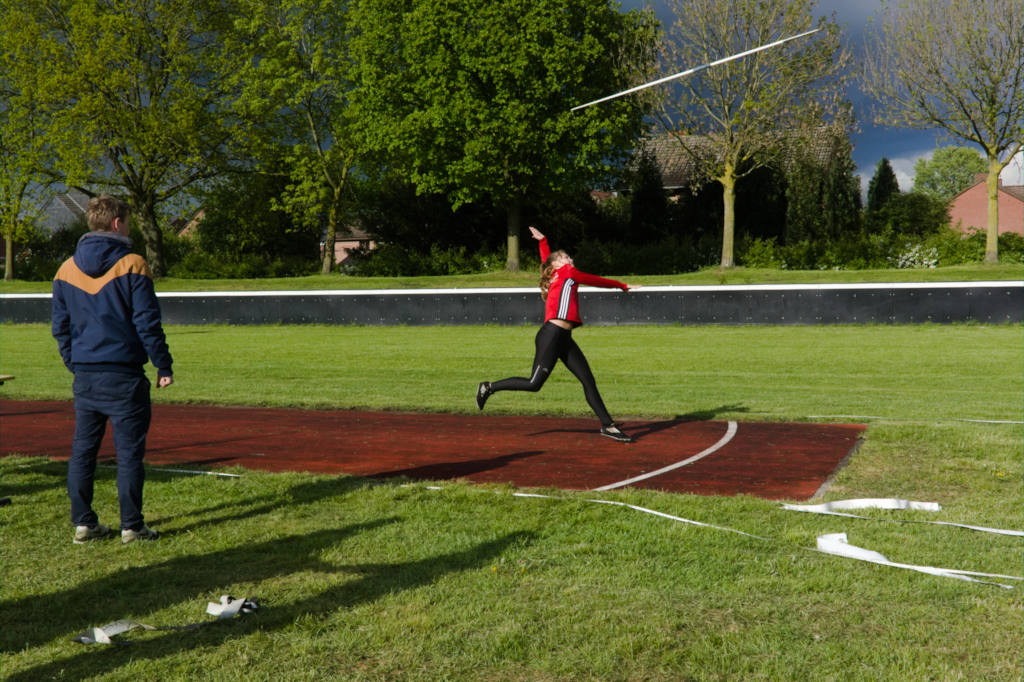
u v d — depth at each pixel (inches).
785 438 289.1
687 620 129.8
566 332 274.8
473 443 290.7
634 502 202.2
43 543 175.5
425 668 114.6
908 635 123.6
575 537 173.8
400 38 1316.4
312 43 1421.0
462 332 883.4
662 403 378.3
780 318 866.8
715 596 140.0
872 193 1829.5
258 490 219.9
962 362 545.6
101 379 172.2
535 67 1206.3
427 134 1272.1
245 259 1710.1
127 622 128.2
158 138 1323.8
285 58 1401.3
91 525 177.5
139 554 167.2
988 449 258.4
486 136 1213.1
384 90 1293.1
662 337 773.3
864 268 1348.4
